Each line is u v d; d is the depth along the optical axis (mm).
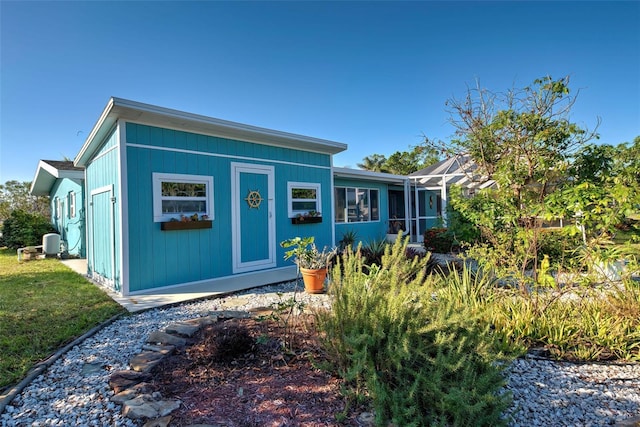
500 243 4008
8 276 7023
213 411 2021
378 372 2070
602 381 2535
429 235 8648
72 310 4355
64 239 11945
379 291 2500
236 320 3639
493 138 6551
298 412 2002
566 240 3852
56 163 10766
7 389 2396
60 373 2635
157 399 2158
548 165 5258
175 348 2971
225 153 6289
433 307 2424
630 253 3160
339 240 10398
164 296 4977
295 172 7555
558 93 5887
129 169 5102
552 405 2246
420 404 1946
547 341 3088
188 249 5766
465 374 1938
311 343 2846
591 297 3523
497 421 1885
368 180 11555
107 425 1952
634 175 3521
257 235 6793
